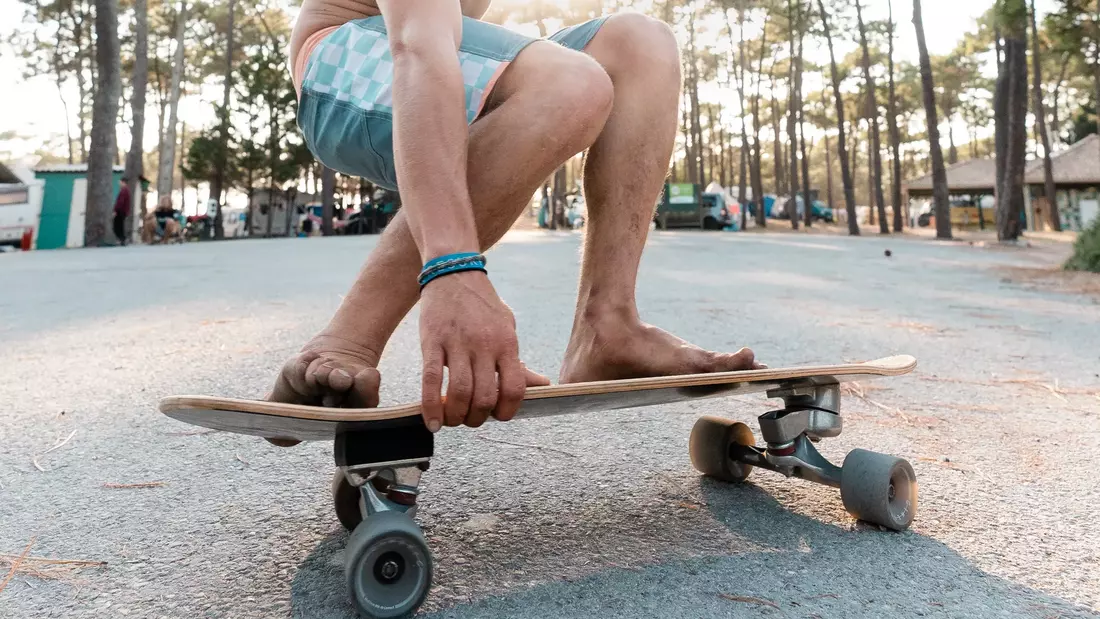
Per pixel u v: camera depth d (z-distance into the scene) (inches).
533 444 66.1
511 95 39.6
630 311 48.4
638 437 68.6
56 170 656.4
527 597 37.0
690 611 35.7
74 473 58.1
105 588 38.7
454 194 34.2
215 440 67.6
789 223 1369.3
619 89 48.8
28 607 36.7
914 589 38.6
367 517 34.7
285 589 38.2
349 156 44.4
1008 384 94.1
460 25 39.2
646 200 48.9
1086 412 79.8
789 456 50.0
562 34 52.7
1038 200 1341.0
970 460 62.7
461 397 31.0
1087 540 45.6
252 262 307.9
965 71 1517.0
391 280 39.6
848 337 129.7
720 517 48.7
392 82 38.5
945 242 621.3
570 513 49.3
